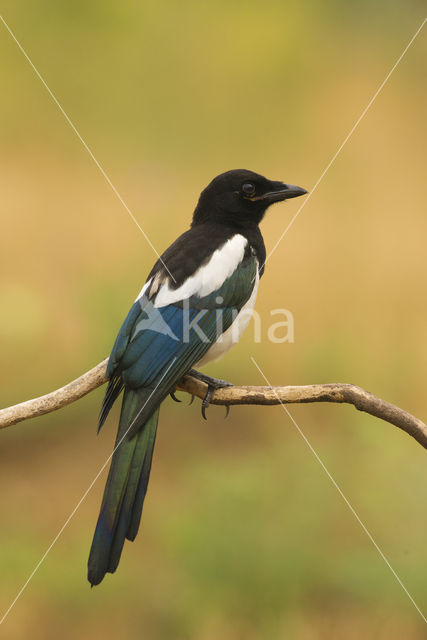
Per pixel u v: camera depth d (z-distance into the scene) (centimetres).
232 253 767
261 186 802
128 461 638
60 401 658
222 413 1288
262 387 692
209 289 745
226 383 716
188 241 775
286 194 805
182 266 750
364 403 613
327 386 627
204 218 811
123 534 616
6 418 645
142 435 651
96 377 677
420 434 602
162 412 1305
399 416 605
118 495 626
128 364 681
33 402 652
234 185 797
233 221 806
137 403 665
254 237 806
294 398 646
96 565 609
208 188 809
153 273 754
